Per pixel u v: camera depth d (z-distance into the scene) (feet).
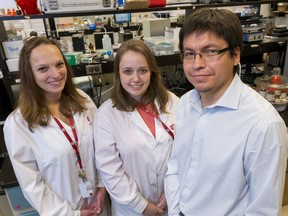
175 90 7.38
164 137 3.92
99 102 6.86
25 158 3.55
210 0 6.01
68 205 3.83
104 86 7.11
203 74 2.27
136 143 3.79
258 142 2.20
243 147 2.30
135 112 4.00
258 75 7.43
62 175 3.72
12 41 4.98
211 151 2.53
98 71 5.72
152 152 3.86
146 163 3.85
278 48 6.91
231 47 2.21
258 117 2.23
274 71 6.64
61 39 6.43
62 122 3.85
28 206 4.49
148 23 6.96
